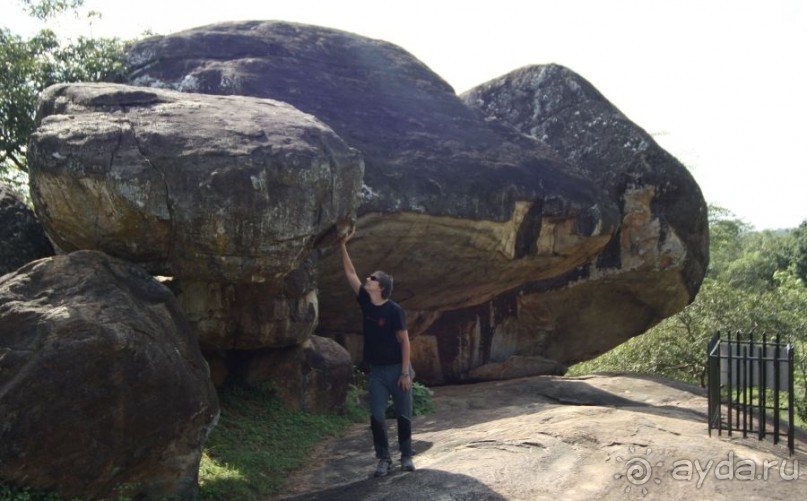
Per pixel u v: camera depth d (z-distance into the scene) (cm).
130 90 645
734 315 1789
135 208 545
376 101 1118
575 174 1215
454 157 1073
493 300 1357
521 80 1391
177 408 515
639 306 1372
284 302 788
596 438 670
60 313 479
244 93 1002
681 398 1015
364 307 604
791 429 664
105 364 479
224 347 788
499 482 557
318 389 867
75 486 474
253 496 587
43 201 564
